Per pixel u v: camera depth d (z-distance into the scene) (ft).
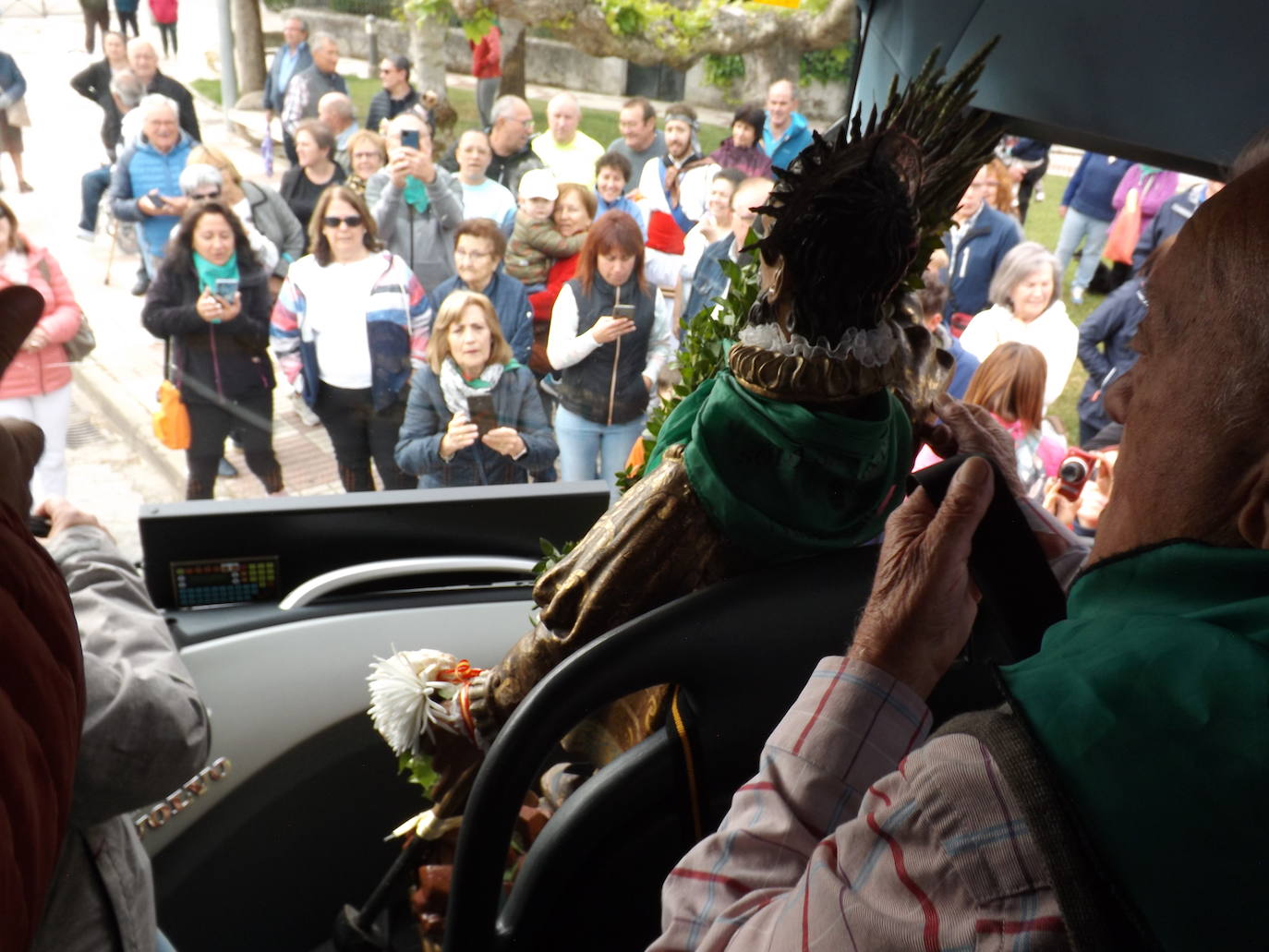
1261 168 1.69
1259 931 1.40
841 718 2.21
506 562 6.31
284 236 7.89
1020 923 1.52
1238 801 1.42
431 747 4.17
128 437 7.78
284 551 6.05
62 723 2.12
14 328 2.32
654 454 3.58
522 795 3.23
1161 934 1.42
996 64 4.63
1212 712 1.47
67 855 3.44
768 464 3.18
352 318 8.26
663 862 3.50
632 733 3.83
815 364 3.10
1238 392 1.59
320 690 5.58
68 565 4.03
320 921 5.78
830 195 2.99
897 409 3.38
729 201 8.26
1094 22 4.10
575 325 8.57
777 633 3.16
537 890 3.37
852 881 1.72
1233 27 3.58
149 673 3.61
